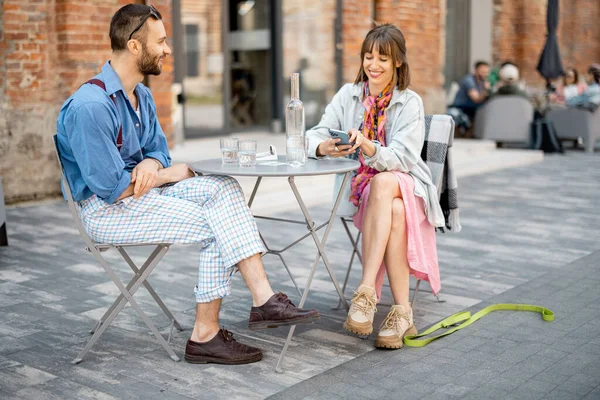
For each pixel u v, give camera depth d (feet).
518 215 22.09
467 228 20.33
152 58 10.68
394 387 9.84
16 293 14.14
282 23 36.52
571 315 12.84
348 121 12.67
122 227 10.57
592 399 9.38
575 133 38.06
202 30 33.30
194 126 33.68
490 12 46.16
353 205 12.65
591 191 26.22
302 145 11.25
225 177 10.67
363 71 12.58
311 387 9.85
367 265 11.36
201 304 10.66
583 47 60.39
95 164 10.16
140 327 12.30
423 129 12.05
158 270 15.92
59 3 23.56
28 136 23.41
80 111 10.09
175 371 10.42
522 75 48.21
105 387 9.86
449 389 9.75
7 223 20.61
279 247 18.06
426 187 12.20
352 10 34.50
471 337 11.77
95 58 24.32
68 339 11.69
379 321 12.64
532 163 34.12
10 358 10.86
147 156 11.43
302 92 36.65
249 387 9.86
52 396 9.55
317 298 13.94
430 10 38.06
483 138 37.63
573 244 18.38
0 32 22.50
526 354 11.00
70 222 20.84
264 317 10.24
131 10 10.57
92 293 14.20
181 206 10.53
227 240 10.30
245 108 36.19
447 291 14.38
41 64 23.56
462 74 45.06
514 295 14.08
